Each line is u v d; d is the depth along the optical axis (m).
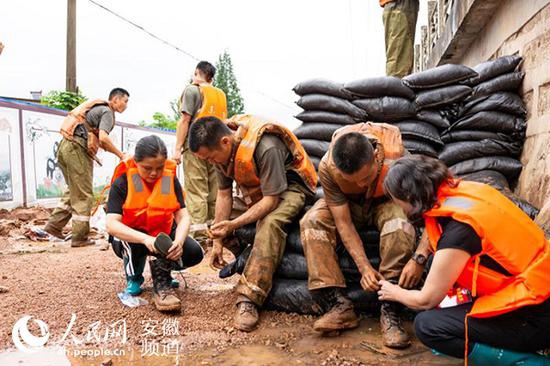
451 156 3.90
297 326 2.87
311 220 2.89
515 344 1.89
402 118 3.92
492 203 1.89
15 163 8.02
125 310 3.07
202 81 5.21
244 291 2.92
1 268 4.15
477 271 1.89
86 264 4.40
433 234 1.96
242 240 3.49
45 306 3.11
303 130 4.05
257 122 3.13
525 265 1.83
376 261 3.01
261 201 3.08
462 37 6.49
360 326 2.85
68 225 7.30
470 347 1.97
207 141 2.96
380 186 2.75
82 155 5.36
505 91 3.96
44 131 8.85
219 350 2.52
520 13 4.17
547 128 3.37
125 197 3.17
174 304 2.99
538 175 3.46
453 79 3.84
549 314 1.86
